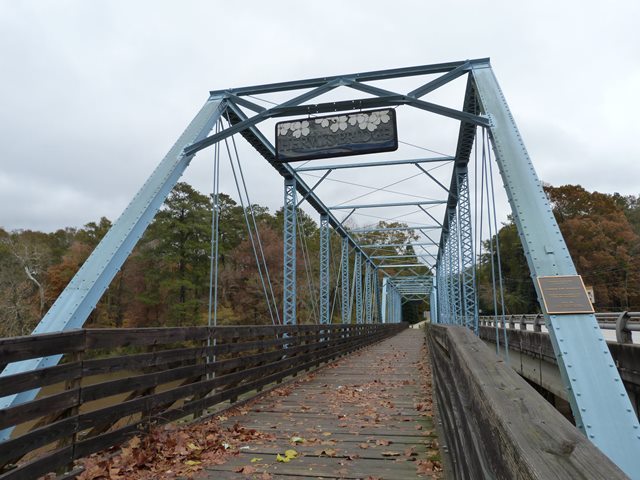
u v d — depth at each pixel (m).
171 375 4.32
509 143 7.11
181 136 9.05
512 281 44.06
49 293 34.56
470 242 15.22
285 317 14.35
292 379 8.12
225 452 3.82
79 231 45.53
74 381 3.06
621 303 39.34
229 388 5.74
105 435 3.38
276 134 9.61
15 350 2.52
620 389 3.93
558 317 4.52
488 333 16.62
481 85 8.71
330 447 4.00
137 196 7.47
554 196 45.53
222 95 10.35
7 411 2.45
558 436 0.87
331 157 9.44
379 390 7.22
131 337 3.72
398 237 49.94
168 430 4.09
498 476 1.03
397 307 62.59
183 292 34.25
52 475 2.91
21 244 34.72
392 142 9.07
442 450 3.41
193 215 35.09
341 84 9.49
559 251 5.27
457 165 15.55
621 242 40.62
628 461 3.46
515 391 1.25
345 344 14.29
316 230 49.62
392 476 3.25
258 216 47.62
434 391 5.60
